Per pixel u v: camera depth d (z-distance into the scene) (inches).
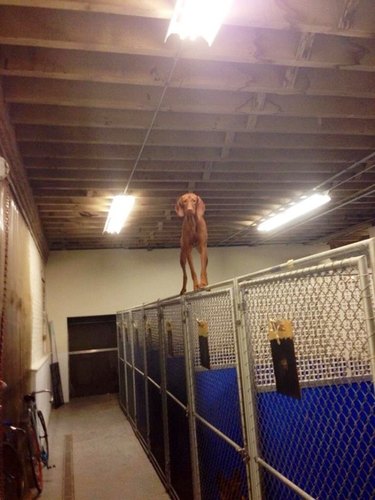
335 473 54.8
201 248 152.0
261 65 125.3
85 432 246.2
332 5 98.9
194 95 135.8
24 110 135.3
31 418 161.6
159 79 118.0
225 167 195.9
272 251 411.2
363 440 51.9
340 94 131.3
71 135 151.9
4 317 108.8
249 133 168.2
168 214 270.5
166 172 200.7
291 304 61.9
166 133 161.0
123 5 88.4
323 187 234.1
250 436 74.9
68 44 99.6
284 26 96.8
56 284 362.0
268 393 70.8
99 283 370.9
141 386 214.7
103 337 371.9
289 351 59.4
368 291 44.9
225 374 90.0
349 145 178.4
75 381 360.8
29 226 199.5
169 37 103.8
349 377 53.5
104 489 160.9
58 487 164.6
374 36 103.0
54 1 85.3
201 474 110.4
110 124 142.4
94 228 297.3
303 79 127.0
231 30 107.7
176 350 136.3
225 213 282.2
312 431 59.1
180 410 131.7
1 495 88.7
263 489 72.1
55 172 186.7
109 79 115.3
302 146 173.9
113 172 194.1
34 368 189.9
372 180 227.6
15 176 147.0
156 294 379.9
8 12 96.5
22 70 109.2
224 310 89.7
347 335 50.6
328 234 377.4
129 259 380.8
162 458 162.7
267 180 214.1
